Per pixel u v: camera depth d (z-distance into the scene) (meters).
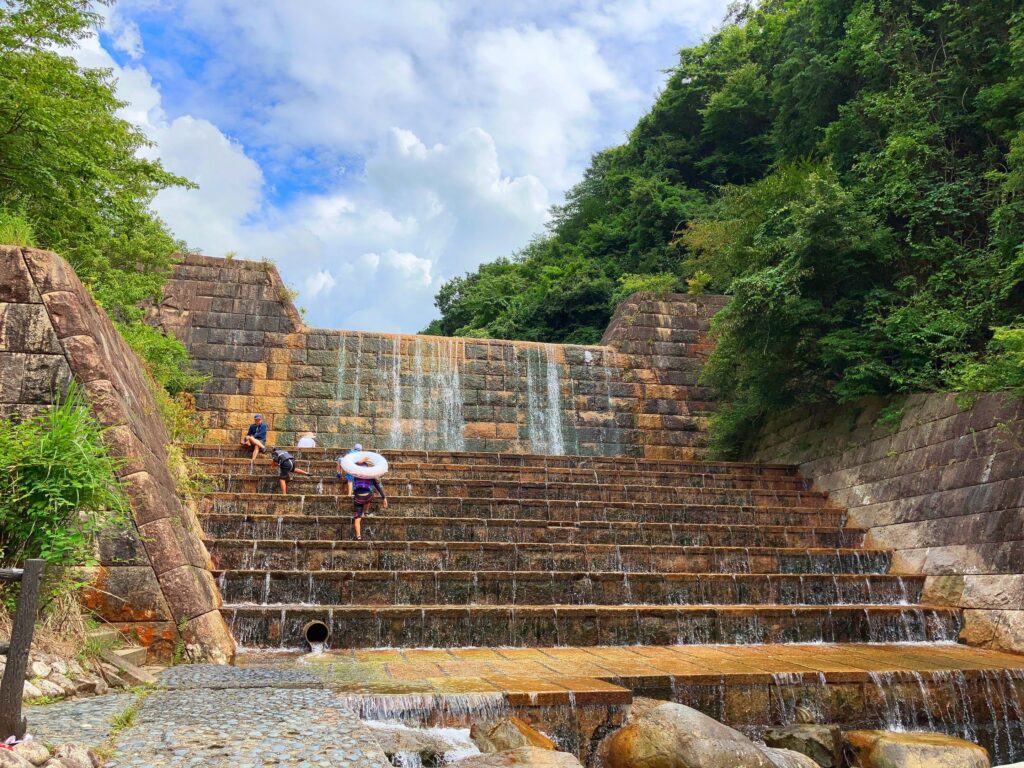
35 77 10.20
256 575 9.77
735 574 11.43
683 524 13.34
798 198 16.62
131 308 14.63
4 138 10.23
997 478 11.70
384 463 12.15
